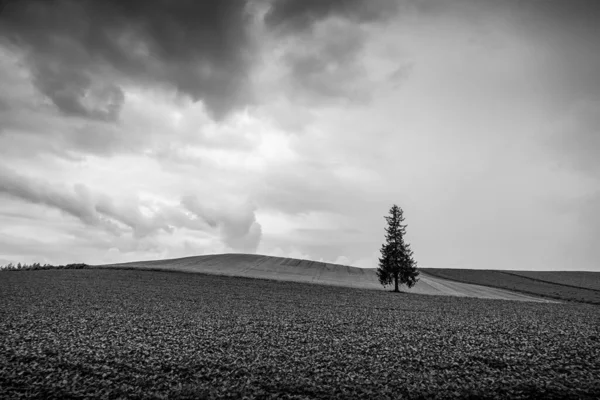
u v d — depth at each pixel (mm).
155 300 37812
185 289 48938
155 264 88062
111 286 48312
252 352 18641
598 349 19609
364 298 48406
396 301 46094
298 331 24031
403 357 18062
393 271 62906
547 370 16172
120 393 13422
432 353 18812
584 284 85688
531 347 20000
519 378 15188
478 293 65875
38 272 62656
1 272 62188
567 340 21875
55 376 14711
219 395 13500
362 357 18031
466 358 17922
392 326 26484
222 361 17078
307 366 16547
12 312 27734
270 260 102938
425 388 14273
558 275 103562
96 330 22484
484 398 13461
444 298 53188
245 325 25719
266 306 36656
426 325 27141
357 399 13344
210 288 51375
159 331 22875
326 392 13836
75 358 16766
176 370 15852
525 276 100375
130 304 34281
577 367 16438
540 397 13492
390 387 14375
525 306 44844
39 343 18891
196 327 24531
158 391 13719
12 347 18000
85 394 13258
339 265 104812
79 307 31297
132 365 16188
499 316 33500
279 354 18375
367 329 25141
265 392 13797
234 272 77250
